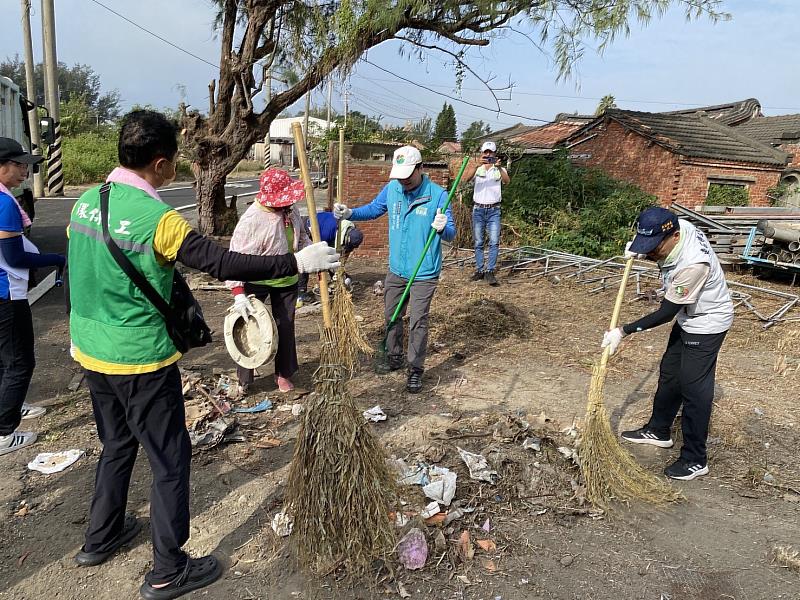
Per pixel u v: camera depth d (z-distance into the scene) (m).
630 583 2.77
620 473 3.41
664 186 14.93
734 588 2.75
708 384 3.55
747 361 5.89
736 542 3.09
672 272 3.43
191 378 4.73
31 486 3.39
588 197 12.73
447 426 4.18
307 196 2.84
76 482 3.45
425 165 11.73
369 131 18.41
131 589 2.66
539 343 6.23
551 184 12.81
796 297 7.62
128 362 2.39
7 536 2.97
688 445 3.69
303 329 6.40
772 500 3.49
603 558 2.94
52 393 4.60
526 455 3.69
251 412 4.33
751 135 22.69
